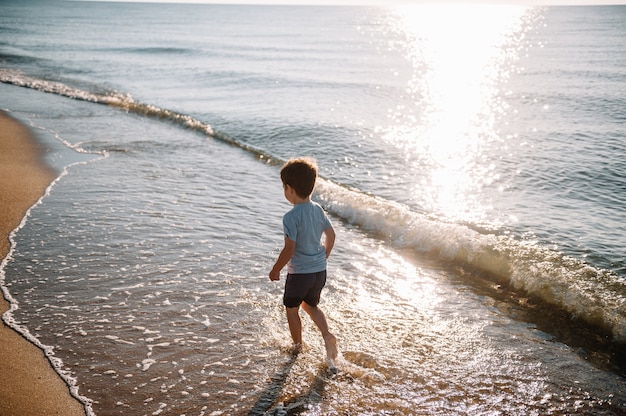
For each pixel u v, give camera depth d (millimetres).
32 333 4035
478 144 11453
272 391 3408
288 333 4160
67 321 4238
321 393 3400
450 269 5695
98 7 177375
